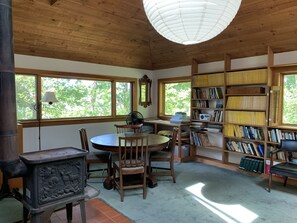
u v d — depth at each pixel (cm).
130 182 344
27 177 196
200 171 422
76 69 466
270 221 246
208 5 149
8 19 181
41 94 433
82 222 227
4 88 180
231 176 394
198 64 502
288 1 292
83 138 348
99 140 351
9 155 184
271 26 338
